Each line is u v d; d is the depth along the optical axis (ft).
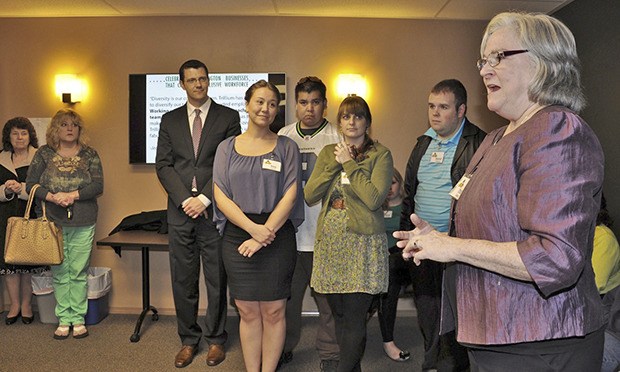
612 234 8.82
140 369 10.37
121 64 14.21
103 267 14.30
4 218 12.73
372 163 7.98
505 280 3.69
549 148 3.44
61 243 11.86
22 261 11.52
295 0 12.64
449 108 8.28
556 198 3.33
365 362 11.02
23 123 13.03
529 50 3.73
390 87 14.23
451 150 8.50
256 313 8.96
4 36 14.24
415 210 8.88
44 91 14.30
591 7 11.53
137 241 12.00
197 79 10.28
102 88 14.25
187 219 10.43
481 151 4.33
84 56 14.21
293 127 10.21
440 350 8.11
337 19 14.10
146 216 13.53
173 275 10.68
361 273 7.76
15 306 13.21
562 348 3.62
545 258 3.28
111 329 12.85
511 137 3.76
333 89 14.16
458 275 4.04
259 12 13.74
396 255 10.75
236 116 10.72
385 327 11.10
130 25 14.15
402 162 14.26
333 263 7.91
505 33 3.84
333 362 9.71
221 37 14.10
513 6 12.90
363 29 14.12
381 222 7.98
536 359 3.69
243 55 14.11
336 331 8.42
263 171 8.45
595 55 11.38
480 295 3.83
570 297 3.59
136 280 14.46
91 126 14.26
